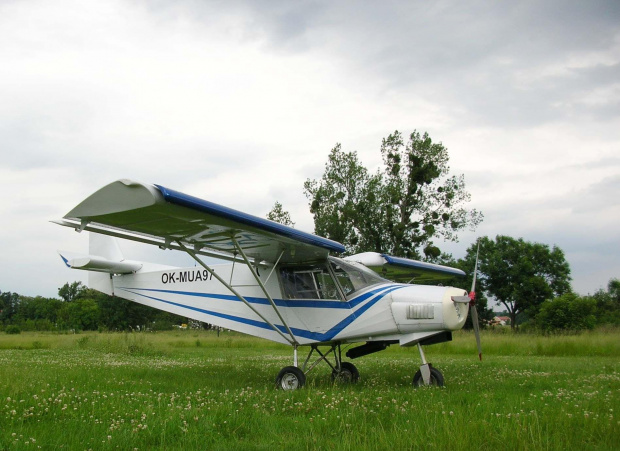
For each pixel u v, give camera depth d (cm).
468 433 401
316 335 827
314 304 836
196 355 1670
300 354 1722
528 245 4850
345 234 3406
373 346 848
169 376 857
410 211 3484
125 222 639
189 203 577
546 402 571
